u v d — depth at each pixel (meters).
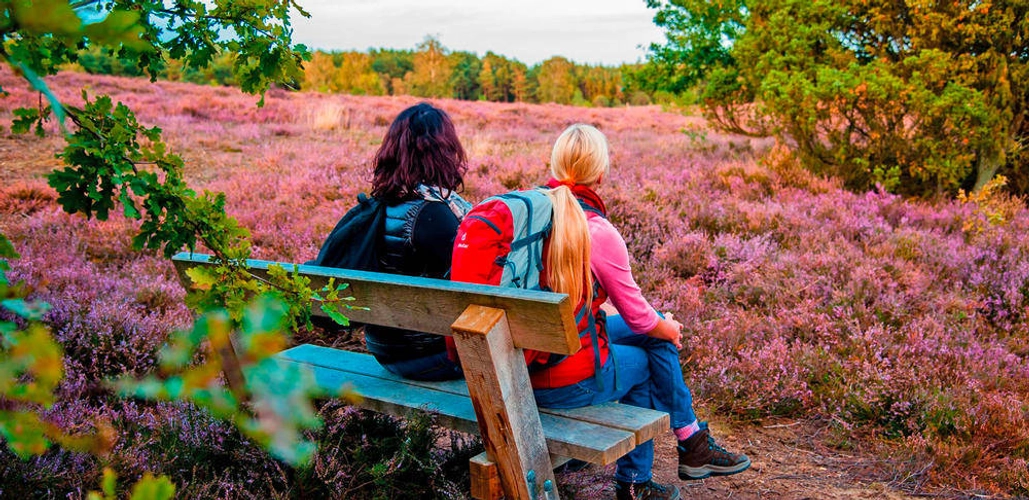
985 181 8.63
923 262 5.93
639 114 27.09
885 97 8.07
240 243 1.98
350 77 81.38
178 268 2.73
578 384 2.42
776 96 9.17
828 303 4.98
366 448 2.75
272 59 2.17
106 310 4.11
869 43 9.85
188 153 11.61
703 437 2.77
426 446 2.64
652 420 2.37
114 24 0.78
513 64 139.75
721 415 3.95
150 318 4.18
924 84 8.15
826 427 3.81
